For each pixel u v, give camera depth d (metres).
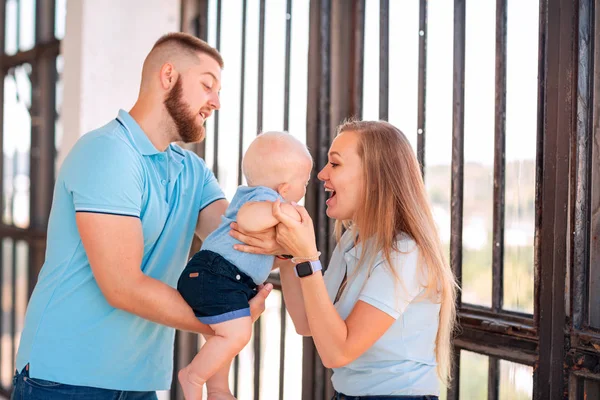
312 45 2.58
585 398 1.73
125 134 1.83
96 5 3.37
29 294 4.38
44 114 4.29
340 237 2.00
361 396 1.62
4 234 4.66
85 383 1.80
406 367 1.60
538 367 1.81
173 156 2.05
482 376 2.05
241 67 3.07
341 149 1.71
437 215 2.19
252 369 3.01
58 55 4.15
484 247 2.05
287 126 2.76
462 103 2.11
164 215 1.91
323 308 1.52
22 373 1.83
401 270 1.55
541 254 1.80
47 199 4.31
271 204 1.64
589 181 1.71
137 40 3.48
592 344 1.67
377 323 1.52
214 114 3.25
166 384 2.05
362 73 2.44
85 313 1.81
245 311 1.74
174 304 1.72
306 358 2.62
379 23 2.36
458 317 2.07
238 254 1.76
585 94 1.71
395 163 1.66
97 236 1.68
